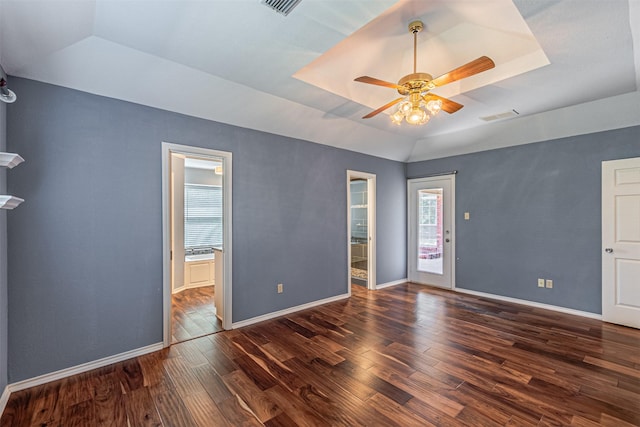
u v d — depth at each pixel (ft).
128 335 8.70
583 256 12.21
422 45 8.70
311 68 9.38
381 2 5.74
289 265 12.72
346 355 8.82
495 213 14.85
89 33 6.67
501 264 14.65
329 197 14.33
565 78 8.95
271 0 5.66
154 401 6.69
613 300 11.34
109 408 6.45
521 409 6.34
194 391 7.06
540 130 12.86
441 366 8.14
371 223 16.71
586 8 5.82
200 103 9.64
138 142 8.91
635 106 10.37
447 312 12.71
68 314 7.78
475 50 8.66
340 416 6.18
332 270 14.46
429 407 6.44
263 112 10.93
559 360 8.43
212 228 20.22
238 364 8.32
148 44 7.18
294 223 12.90
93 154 8.18
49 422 6.02
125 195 8.67
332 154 14.49
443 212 16.99
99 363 8.20
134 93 8.58
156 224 9.21
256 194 11.64
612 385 7.19
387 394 6.91
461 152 16.06
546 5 5.78
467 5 6.97
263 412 6.32
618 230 11.28
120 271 8.58
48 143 7.54
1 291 6.61
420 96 7.82
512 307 13.39
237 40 7.03
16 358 7.07
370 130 14.21
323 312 12.78
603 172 11.65
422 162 18.02
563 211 12.75
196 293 15.92
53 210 7.59
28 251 7.26
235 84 9.38
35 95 7.38
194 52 7.57
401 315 12.34
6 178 6.91
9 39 5.91
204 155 10.28
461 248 16.17
